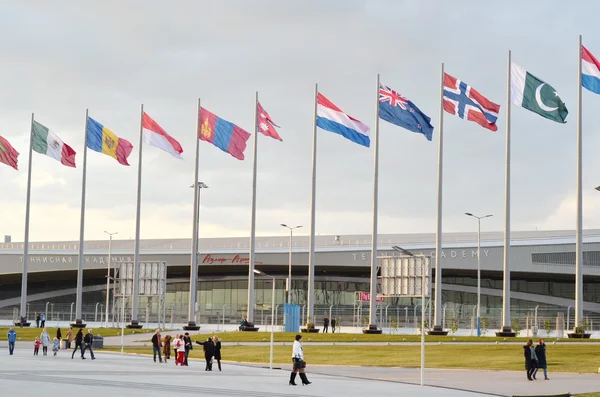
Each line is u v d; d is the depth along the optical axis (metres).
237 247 142.12
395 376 48.25
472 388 40.34
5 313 149.00
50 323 128.12
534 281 137.12
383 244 135.12
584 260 128.88
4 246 151.75
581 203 72.88
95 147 94.56
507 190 75.69
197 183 90.88
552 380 45.44
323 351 66.56
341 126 80.19
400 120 78.25
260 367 56.06
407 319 123.38
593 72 73.12
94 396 31.48
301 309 140.75
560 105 72.06
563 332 86.69
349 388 39.16
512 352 61.66
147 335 89.69
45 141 95.38
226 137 86.38
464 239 133.62
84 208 95.94
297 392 36.31
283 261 137.88
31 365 51.03
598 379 46.19
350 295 142.12
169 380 41.34
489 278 137.62
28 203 99.31
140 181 95.50
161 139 91.00
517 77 73.06
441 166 78.56
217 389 36.75
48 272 145.50
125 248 146.12
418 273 77.50
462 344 69.44
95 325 120.31
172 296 150.88
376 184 81.44
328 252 135.88
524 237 133.12
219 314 146.38
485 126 75.44
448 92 76.94
